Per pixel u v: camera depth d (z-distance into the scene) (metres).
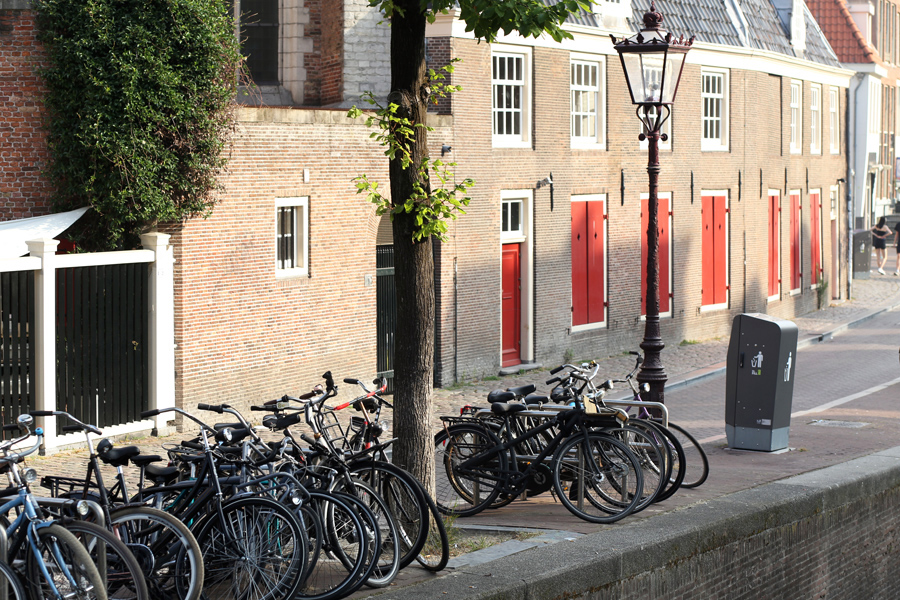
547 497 11.33
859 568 11.99
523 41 21.38
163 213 14.71
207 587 7.47
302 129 17.09
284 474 7.58
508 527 9.68
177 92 14.62
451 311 20.16
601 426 10.04
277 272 17.05
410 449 8.95
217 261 15.85
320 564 7.80
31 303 13.59
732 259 29.06
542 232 22.27
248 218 16.31
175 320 15.34
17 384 13.53
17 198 14.69
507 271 21.86
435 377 19.97
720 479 11.89
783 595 10.68
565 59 22.53
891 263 48.16
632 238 24.97
